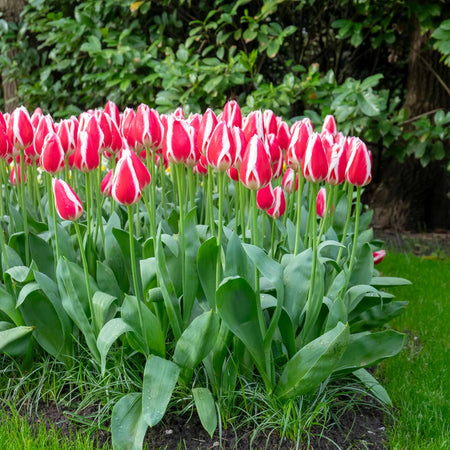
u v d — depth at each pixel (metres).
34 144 1.54
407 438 1.46
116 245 1.59
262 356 1.42
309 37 3.49
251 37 2.96
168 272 1.54
